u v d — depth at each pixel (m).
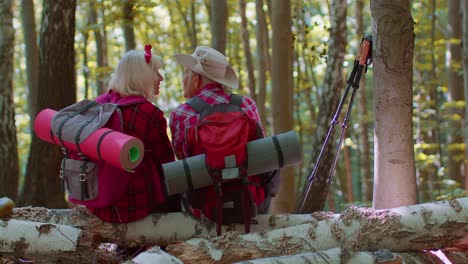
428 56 14.52
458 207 3.71
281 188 7.99
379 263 3.55
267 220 4.06
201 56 4.02
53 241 3.81
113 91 4.03
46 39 7.89
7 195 9.22
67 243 3.81
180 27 16.48
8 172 9.22
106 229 3.96
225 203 3.75
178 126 3.88
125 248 4.11
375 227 3.72
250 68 11.37
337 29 7.54
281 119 7.93
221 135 3.70
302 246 3.74
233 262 3.70
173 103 18.73
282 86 7.94
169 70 18.34
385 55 4.36
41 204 7.89
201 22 18.06
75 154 3.89
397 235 3.71
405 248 3.77
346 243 3.73
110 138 3.61
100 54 13.60
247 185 3.73
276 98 7.96
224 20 8.29
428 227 3.70
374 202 4.51
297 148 3.72
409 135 4.39
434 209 3.73
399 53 4.36
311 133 15.20
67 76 7.96
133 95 3.96
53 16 7.85
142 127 3.89
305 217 4.08
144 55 3.98
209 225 3.96
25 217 4.08
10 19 9.23
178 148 3.91
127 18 11.36
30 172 7.96
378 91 4.43
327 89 7.50
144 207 3.94
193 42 13.60
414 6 16.34
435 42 13.35
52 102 7.88
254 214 3.82
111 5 11.15
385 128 4.39
